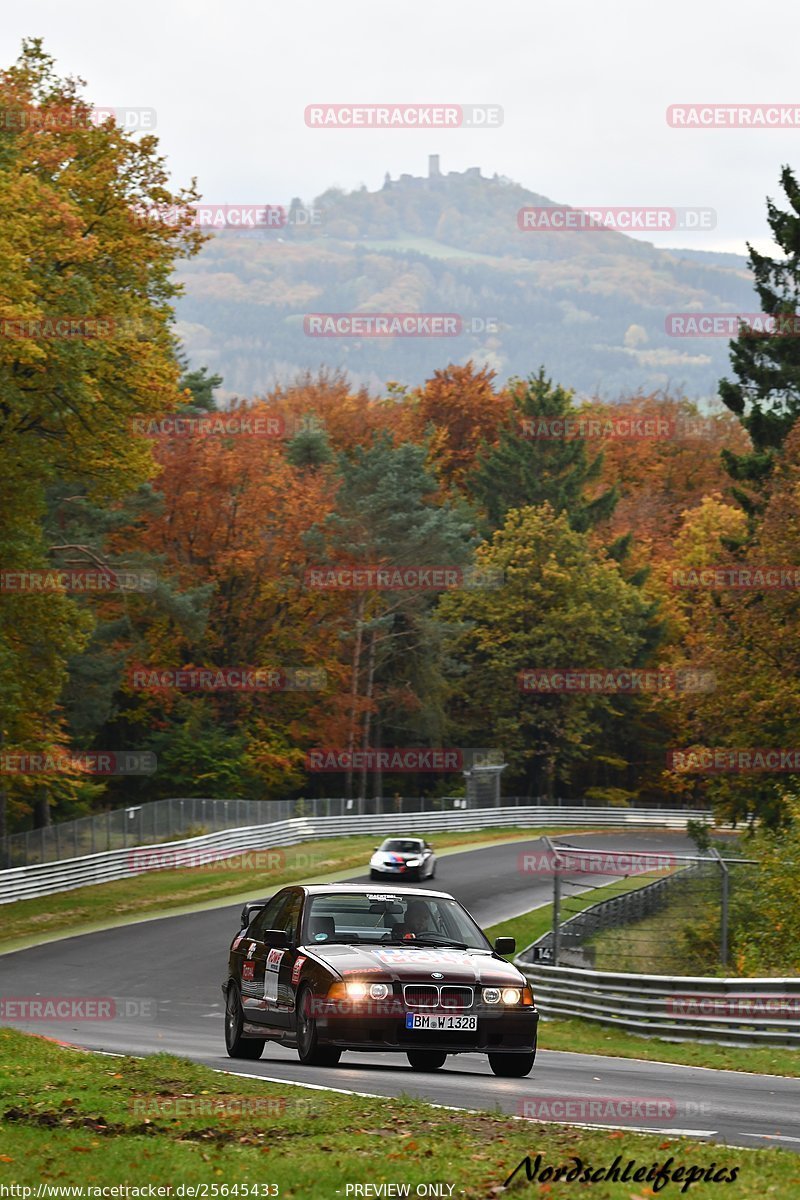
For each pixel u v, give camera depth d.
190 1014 76.62
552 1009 77.94
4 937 112.00
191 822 169.12
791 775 125.12
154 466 122.25
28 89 120.25
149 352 116.81
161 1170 25.44
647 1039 68.81
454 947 42.50
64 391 111.94
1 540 120.44
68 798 172.50
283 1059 46.72
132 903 131.88
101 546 184.75
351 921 43.03
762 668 126.38
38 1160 26.72
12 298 102.38
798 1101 40.19
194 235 124.00
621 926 99.19
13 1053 44.12
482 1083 39.66
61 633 124.69
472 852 191.62
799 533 126.31
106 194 120.06
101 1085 36.38
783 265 163.50
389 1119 30.88
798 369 158.50
